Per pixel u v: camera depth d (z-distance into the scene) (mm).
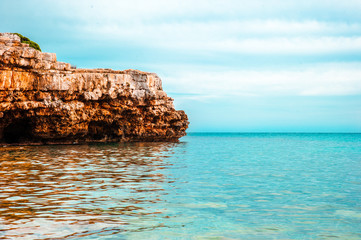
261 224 12742
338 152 52188
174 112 75500
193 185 20000
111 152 41344
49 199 15461
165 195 17062
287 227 12445
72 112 53844
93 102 59125
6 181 19547
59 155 35469
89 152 40344
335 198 17094
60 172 23469
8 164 27125
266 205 15492
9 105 46875
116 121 64000
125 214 13508
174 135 76812
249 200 16422
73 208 14078
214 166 30047
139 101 66625
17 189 17406
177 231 11789
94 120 59625
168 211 14148
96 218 12844
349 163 34375
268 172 26609
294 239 11305
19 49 46844
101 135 64562
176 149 52781
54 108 50938
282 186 20312
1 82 45312
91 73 57594
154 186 19312
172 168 27750
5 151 39281
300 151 54406
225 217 13508
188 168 28094
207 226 12383
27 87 48656
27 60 47969
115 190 17844
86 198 15891
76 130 56156
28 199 15336
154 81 71438
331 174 25797
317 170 28266
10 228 11430
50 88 50719
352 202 16266
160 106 72062
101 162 30281
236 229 12141
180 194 17391
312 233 11867
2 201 14898
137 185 19438
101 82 58500
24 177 21000
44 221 12273
